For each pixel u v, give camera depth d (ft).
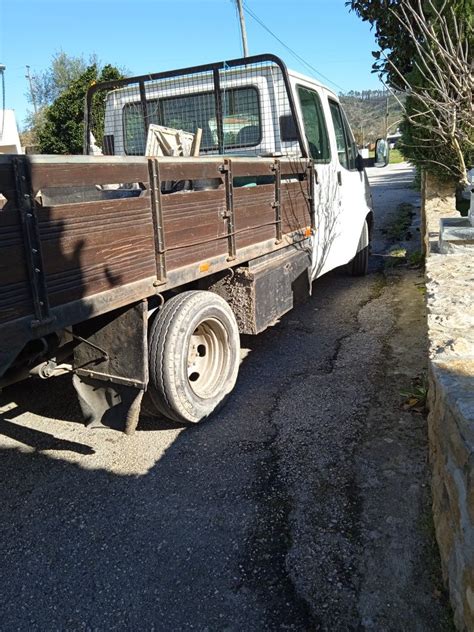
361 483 10.40
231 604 7.94
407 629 7.32
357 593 7.97
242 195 13.33
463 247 15.35
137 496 10.45
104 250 9.30
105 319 10.75
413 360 15.99
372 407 13.35
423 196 27.45
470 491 6.25
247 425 12.87
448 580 7.50
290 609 7.80
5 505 10.37
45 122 61.16
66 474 11.27
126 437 12.61
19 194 7.75
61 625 7.73
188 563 8.73
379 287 24.75
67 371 11.29
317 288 25.13
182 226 11.16
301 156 17.47
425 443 11.57
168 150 15.51
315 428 12.54
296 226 16.80
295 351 17.47
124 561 8.85
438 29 18.44
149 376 11.80
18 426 13.28
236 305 14.30
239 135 18.52
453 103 15.08
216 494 10.38
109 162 9.13
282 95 17.62
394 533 9.04
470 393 7.18
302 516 9.62
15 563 8.91
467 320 10.02
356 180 24.34
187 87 18.78
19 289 7.91
